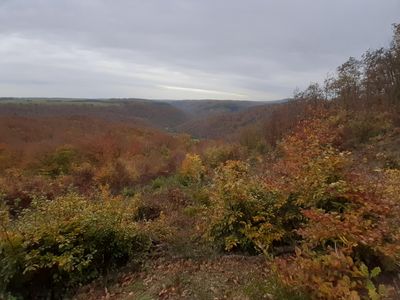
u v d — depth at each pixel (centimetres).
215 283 486
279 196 596
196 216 887
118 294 546
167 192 1330
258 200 613
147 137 4547
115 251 646
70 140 3850
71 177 2356
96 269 615
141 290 534
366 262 402
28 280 575
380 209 451
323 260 366
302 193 564
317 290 336
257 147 2261
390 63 1744
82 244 616
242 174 720
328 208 513
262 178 715
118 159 3088
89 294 565
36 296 577
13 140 3938
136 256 655
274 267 404
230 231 606
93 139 3812
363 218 453
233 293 445
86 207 689
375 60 1859
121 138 4097
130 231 677
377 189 518
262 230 564
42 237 598
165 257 638
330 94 2100
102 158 3312
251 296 418
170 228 771
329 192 514
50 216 646
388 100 1712
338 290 321
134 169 2467
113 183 2202
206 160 2417
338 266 346
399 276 383
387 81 1762
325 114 1780
